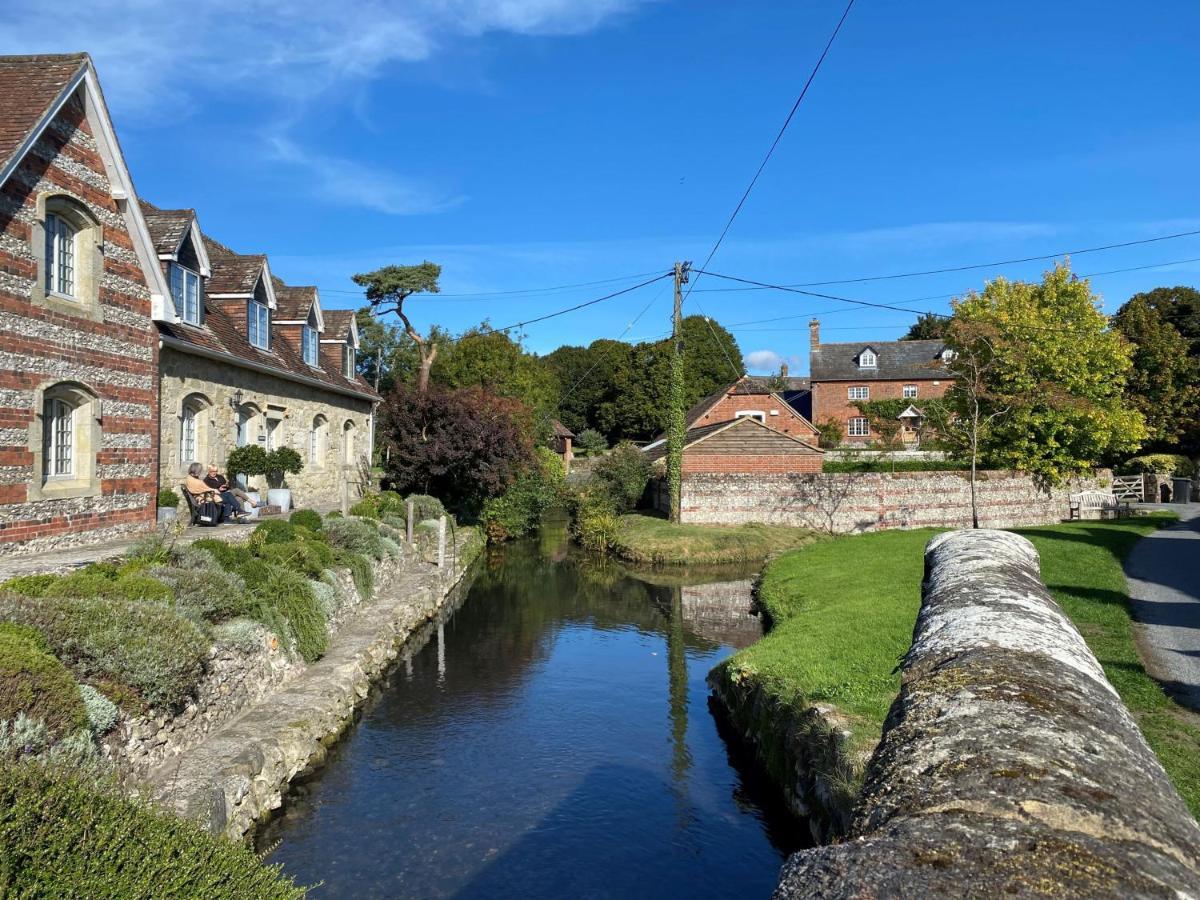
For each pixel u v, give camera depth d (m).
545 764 9.64
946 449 31.33
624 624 17.30
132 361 13.75
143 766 6.91
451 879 7.09
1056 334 27.86
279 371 20.25
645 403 66.94
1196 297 46.09
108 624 7.11
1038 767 2.09
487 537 31.53
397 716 11.21
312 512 15.84
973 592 3.88
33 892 3.55
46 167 11.61
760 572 22.08
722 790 9.00
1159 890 1.61
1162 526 26.75
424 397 27.00
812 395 52.91
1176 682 8.56
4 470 10.86
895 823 2.00
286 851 7.48
